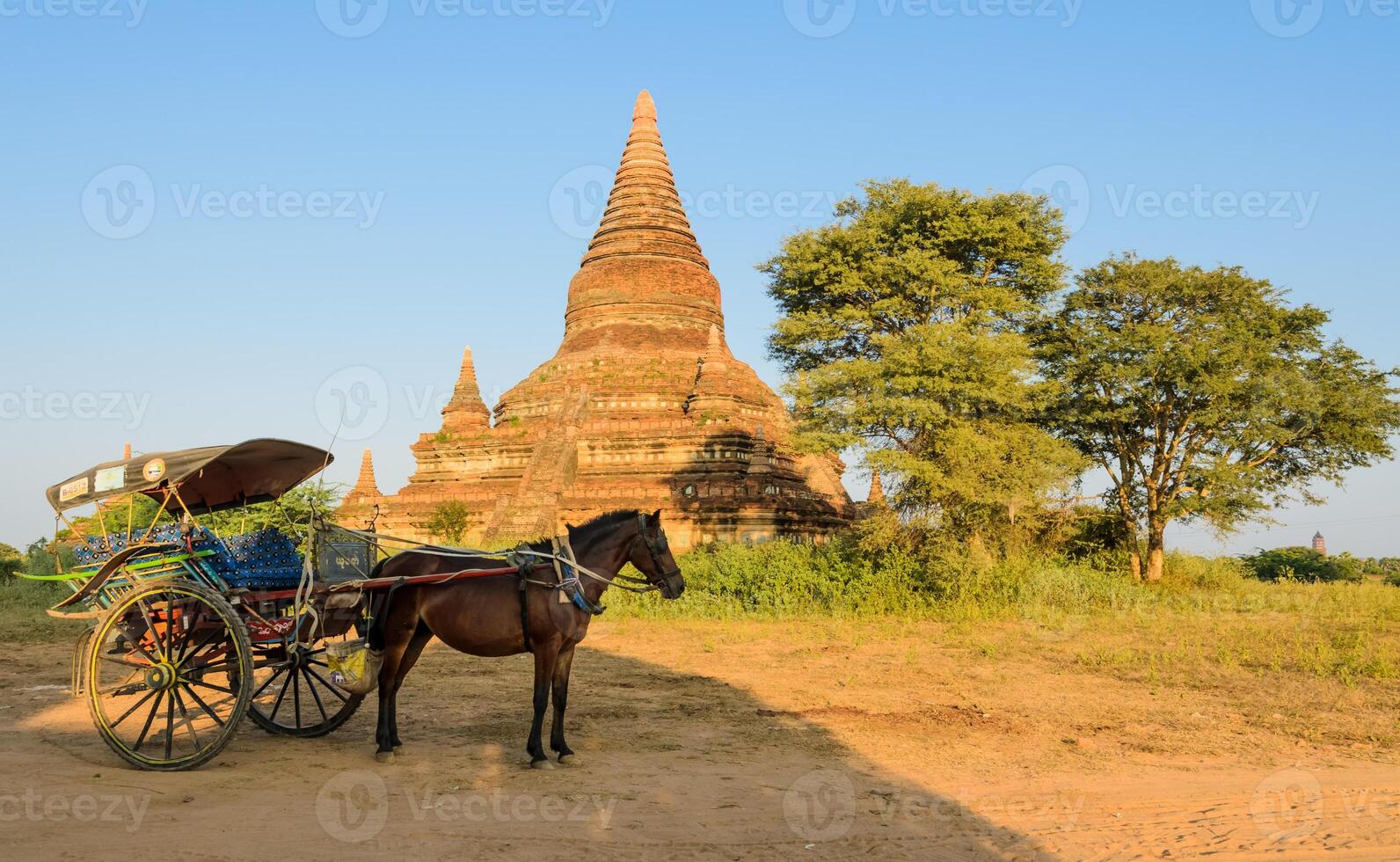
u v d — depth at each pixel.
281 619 9.44
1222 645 16.45
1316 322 27.83
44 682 13.38
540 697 8.74
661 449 38.34
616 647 17.44
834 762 8.97
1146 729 10.45
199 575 8.96
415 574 9.20
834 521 38.31
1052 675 14.15
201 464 8.73
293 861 6.14
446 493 40.22
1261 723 10.76
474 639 8.96
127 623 8.70
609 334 43.88
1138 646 16.83
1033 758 9.16
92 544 9.33
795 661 15.70
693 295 45.41
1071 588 23.19
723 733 10.21
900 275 25.66
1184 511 27.06
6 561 31.53
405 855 6.30
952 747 9.61
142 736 8.59
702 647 17.33
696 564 26.25
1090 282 28.77
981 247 26.39
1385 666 13.83
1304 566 43.84
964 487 23.11
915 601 22.58
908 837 6.86
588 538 9.56
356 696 9.29
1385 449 27.06
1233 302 27.55
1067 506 26.95
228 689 9.89
